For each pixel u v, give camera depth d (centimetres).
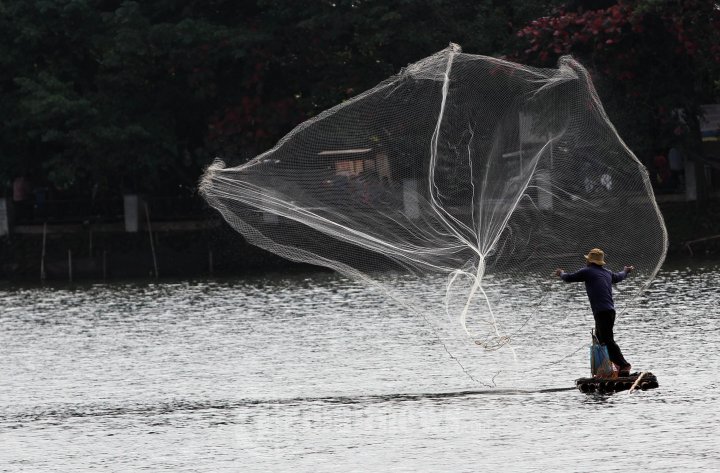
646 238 8575
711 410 7219
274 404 8031
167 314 13125
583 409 7438
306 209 7969
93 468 6662
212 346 10594
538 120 8312
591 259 8094
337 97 19000
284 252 8156
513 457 6456
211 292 15350
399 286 9138
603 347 8025
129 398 8450
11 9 19488
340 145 8025
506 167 8275
